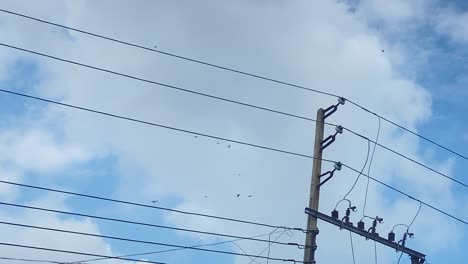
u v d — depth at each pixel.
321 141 21.16
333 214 20.58
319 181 20.69
